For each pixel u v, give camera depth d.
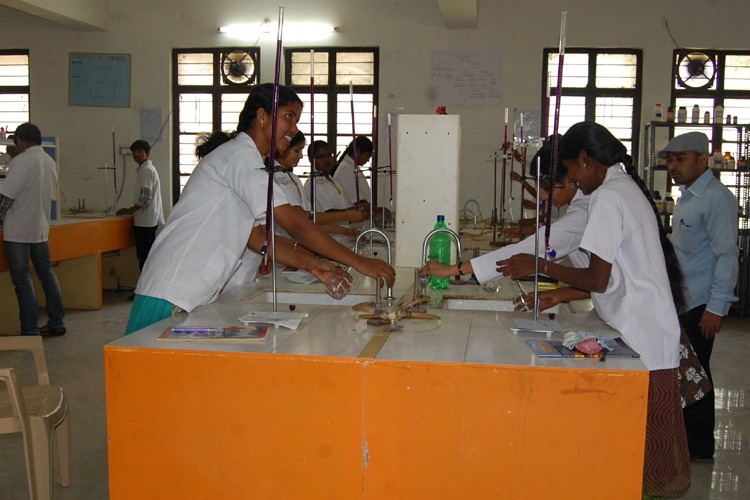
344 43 6.74
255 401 1.37
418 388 1.31
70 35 7.06
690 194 2.75
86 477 2.53
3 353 4.12
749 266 5.60
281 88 1.89
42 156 4.33
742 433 3.07
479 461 1.31
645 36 6.37
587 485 1.29
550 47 6.50
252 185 1.79
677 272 1.73
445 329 1.59
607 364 1.30
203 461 1.41
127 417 1.42
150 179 6.08
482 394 1.30
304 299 2.30
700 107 6.43
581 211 2.03
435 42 6.62
